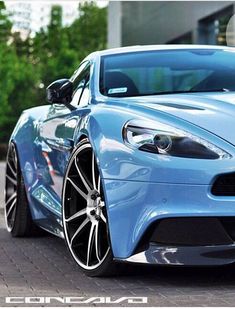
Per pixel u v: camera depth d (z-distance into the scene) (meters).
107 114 5.11
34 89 36.16
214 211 4.51
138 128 4.80
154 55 6.23
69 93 5.93
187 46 6.47
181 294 4.55
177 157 4.60
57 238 7.06
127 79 5.89
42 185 6.50
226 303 4.30
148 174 4.63
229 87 5.90
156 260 4.65
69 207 5.45
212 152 4.59
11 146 7.27
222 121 4.80
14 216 7.09
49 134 6.28
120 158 4.79
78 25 41.16
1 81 34.66
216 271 5.18
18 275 5.30
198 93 5.61
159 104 5.12
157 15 25.09
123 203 4.73
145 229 4.64
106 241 5.07
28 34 38.16
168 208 4.57
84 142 5.20
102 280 5.00
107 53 6.30
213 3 20.61
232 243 4.59
